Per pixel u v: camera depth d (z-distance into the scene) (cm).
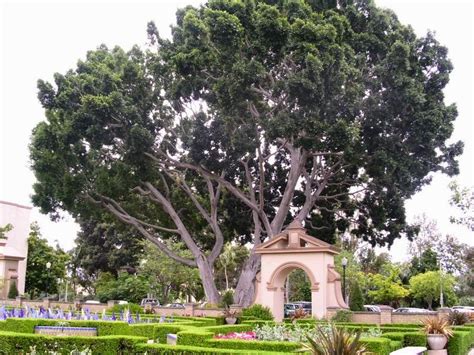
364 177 3312
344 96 2825
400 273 5644
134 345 1325
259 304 2756
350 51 2886
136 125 3086
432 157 3362
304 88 2659
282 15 2906
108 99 3088
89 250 5872
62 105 3278
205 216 3478
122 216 3497
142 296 4572
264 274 2828
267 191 3716
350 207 3553
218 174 3350
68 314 2542
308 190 3397
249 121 2959
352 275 4756
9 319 2006
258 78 2762
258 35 2809
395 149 3078
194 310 3112
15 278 4659
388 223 3569
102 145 3309
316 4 3169
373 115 3014
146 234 3509
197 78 2980
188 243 3425
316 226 3706
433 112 3050
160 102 3416
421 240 6025
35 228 5288
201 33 2900
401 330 2162
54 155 3381
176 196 3697
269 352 1156
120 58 3541
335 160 3328
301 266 2744
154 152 3325
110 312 3247
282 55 2817
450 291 5188
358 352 993
